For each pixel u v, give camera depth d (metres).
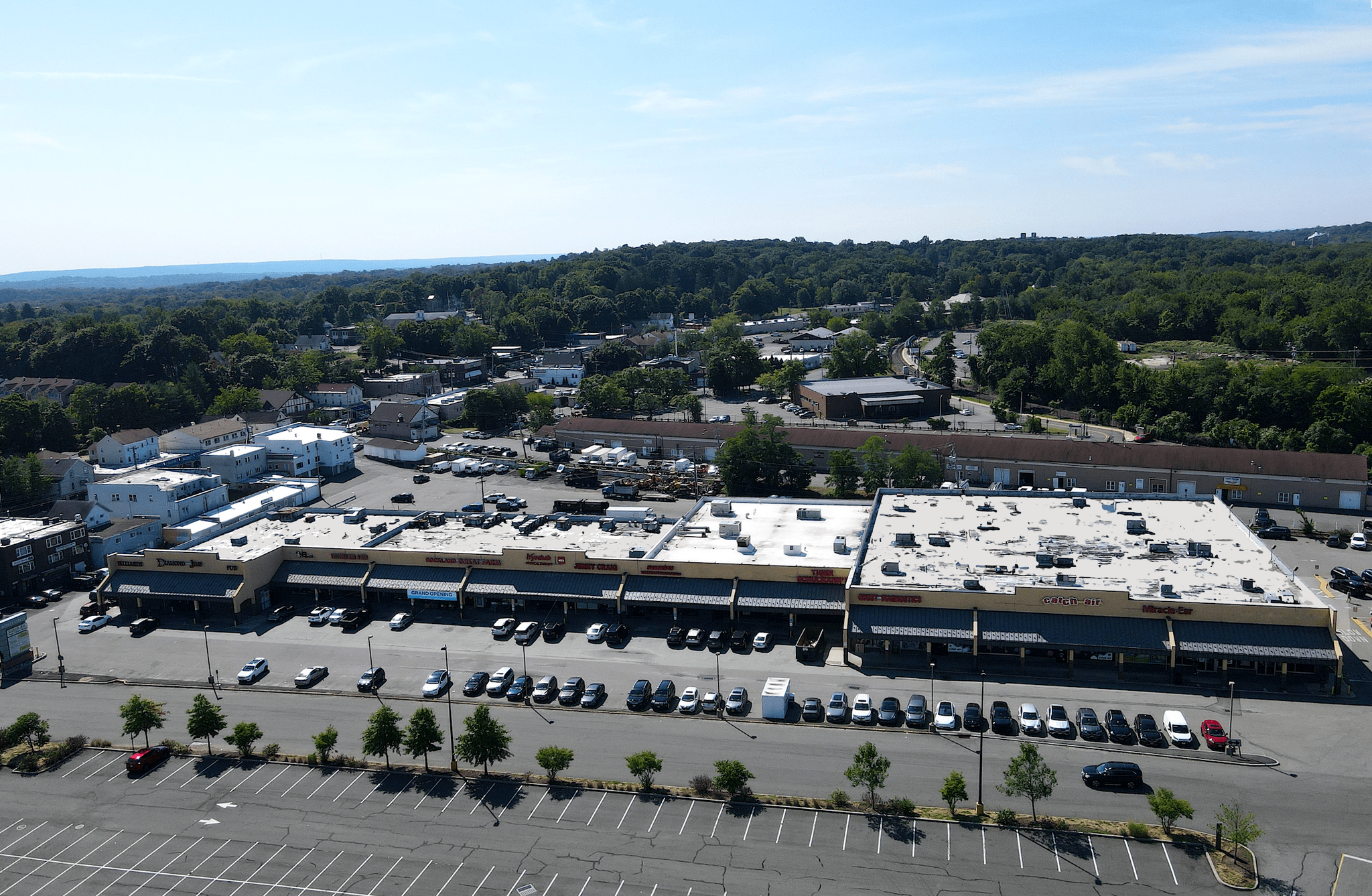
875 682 88.12
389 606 112.12
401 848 65.31
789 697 85.50
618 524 123.69
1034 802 66.62
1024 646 88.06
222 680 94.31
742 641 95.69
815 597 98.44
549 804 70.25
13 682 95.31
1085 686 85.62
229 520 138.12
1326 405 180.50
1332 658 81.56
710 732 80.31
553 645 99.19
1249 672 86.31
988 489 132.50
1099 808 67.06
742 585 101.50
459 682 92.06
